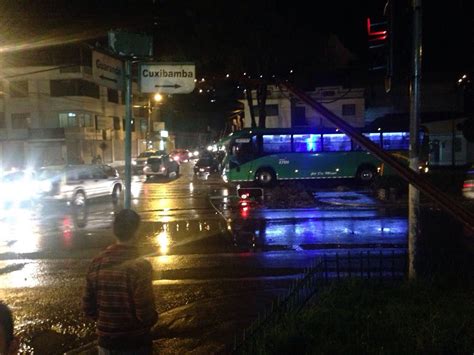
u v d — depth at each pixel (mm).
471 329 5414
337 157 27453
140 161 43562
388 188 21234
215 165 41094
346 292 6781
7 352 2482
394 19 6434
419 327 5496
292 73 26328
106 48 6320
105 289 3535
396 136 27531
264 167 27453
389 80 6527
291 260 10430
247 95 33062
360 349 4996
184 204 20688
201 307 7512
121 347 3498
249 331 5770
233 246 11969
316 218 15938
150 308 3541
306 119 40156
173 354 5848
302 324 5652
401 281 7316
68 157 51625
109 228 15422
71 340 6461
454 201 3896
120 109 65000
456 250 10141
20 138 53156
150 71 6879
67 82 52688
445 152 39250
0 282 9312
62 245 12781
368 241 12188
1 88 53062
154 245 12234
